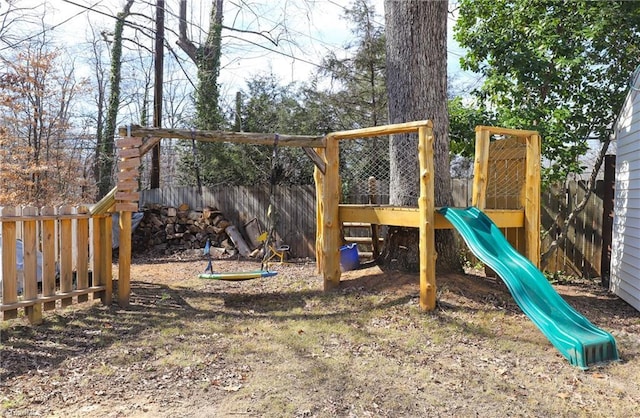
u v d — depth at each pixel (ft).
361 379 10.73
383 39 37.81
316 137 18.72
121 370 11.25
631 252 17.92
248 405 9.39
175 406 9.36
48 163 39.27
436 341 13.28
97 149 51.44
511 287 13.50
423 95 19.08
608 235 21.44
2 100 36.45
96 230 17.20
